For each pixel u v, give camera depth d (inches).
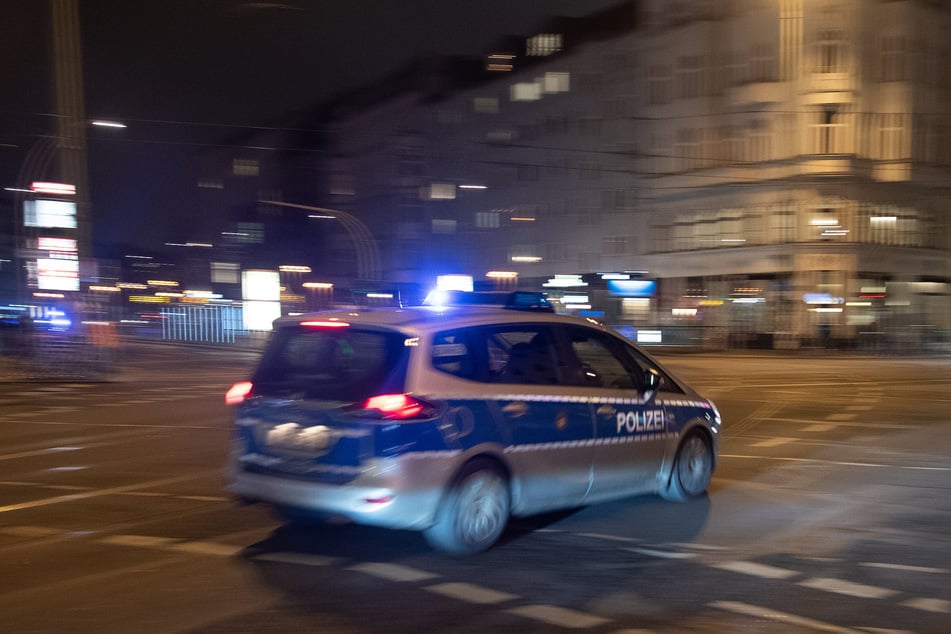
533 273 2340.1
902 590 202.4
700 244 1892.2
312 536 248.2
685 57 1911.9
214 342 1702.8
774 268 1744.6
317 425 221.6
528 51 2388.0
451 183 2571.4
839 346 1616.6
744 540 247.3
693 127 1899.6
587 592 199.5
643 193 2025.1
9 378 831.7
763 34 1772.9
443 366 224.5
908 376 951.0
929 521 271.1
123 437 451.8
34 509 284.8
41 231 868.6
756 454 399.9
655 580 208.8
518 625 177.6
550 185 2288.4
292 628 174.9
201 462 376.2
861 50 1711.4
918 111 1738.4
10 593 197.3
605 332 274.2
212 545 239.0
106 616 181.8
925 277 1788.9
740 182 1793.8
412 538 245.4
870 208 1722.4
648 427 275.1
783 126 1752.0
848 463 374.9
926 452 405.7
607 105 2148.1
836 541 247.0
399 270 2628.0
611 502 293.9
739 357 1457.9
